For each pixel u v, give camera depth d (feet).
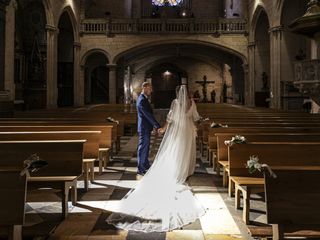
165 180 23.91
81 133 24.07
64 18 91.97
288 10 71.61
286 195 11.96
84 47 96.27
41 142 19.51
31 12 78.07
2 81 49.55
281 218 11.81
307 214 11.84
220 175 28.22
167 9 128.67
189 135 26.08
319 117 39.86
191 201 20.22
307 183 12.03
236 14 98.32
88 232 16.01
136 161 34.35
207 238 15.38
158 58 130.00
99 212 18.83
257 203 20.57
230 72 120.47
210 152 32.73
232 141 19.60
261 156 19.49
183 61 132.77
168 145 25.66
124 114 55.88
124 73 113.91
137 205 19.35
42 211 19.06
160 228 16.31
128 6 118.93
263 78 91.30
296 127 28.63
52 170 19.48
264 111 54.34
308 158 19.51
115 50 96.43
